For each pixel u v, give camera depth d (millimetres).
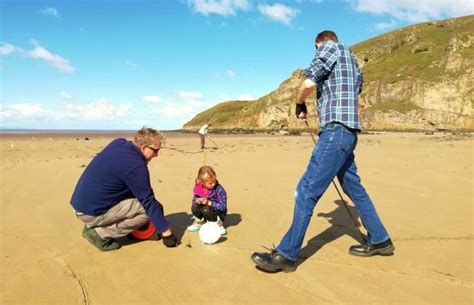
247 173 9414
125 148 4137
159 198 6629
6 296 3195
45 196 6730
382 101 59000
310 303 3088
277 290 3303
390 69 64562
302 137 38312
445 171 9125
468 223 5113
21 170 9711
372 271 3678
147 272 3664
